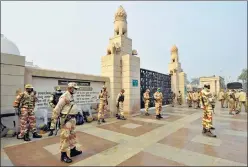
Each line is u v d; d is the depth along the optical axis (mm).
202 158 3465
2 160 3377
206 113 5348
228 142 4535
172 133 5520
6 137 5027
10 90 5340
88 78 8102
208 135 5199
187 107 14438
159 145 4289
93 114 8297
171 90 17391
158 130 5949
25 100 4871
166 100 16219
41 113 6160
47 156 3590
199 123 7250
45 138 4969
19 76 5555
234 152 3797
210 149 3988
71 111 3506
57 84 6891
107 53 9602
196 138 4922
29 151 3891
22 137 4906
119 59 9547
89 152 3812
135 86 9781
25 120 4805
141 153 3744
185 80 18078
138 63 10164
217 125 6836
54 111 3352
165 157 3518
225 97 14430
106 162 3273
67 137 3346
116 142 4551
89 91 8242
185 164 3184
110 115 8992
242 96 10828
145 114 9797
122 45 9852
